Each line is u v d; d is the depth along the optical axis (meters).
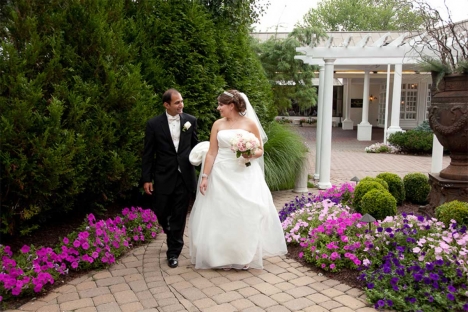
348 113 24.98
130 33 5.52
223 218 3.72
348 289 3.39
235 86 6.71
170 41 5.93
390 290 3.15
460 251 3.46
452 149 5.21
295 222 4.78
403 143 14.38
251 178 3.85
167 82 5.78
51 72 4.14
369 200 4.79
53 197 4.37
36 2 4.27
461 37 5.30
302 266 3.93
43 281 3.33
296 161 7.43
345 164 11.69
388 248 3.82
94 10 4.68
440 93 5.17
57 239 4.57
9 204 3.91
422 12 5.18
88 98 4.27
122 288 3.46
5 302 3.16
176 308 3.09
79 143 4.11
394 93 15.35
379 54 7.52
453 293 3.04
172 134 3.94
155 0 6.00
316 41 14.16
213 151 3.88
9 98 3.77
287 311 3.02
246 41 7.62
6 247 3.70
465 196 5.02
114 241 4.14
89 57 4.61
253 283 3.54
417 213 5.54
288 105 16.11
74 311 3.06
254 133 3.88
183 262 4.08
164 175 3.93
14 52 3.81
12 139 3.66
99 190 4.84
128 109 4.87
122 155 4.80
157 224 5.09
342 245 3.95
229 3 7.18
